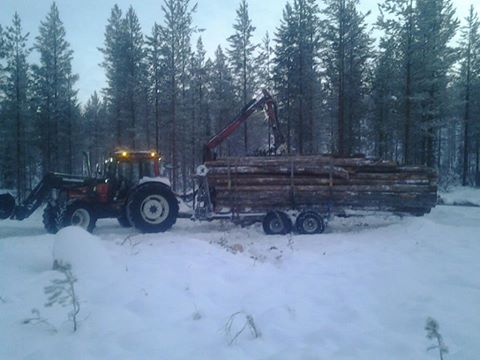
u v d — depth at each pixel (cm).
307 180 1126
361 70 2723
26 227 1216
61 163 3256
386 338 387
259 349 361
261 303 478
